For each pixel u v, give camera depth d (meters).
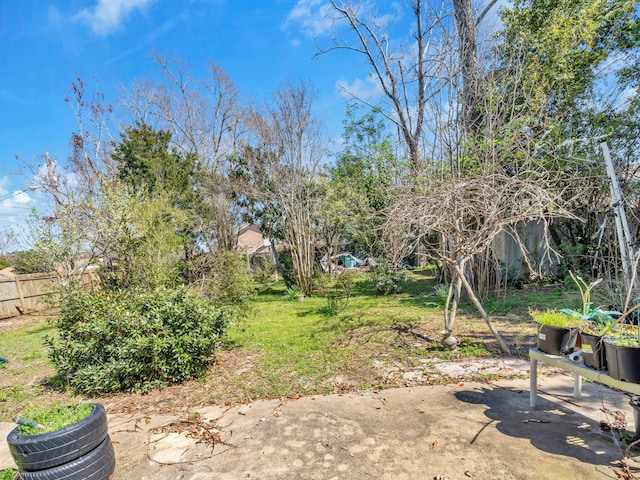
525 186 4.04
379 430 2.94
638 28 7.11
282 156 11.62
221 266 7.71
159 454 2.80
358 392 3.73
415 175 6.34
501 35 7.52
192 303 4.64
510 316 6.50
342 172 13.73
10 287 12.03
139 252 6.93
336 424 3.08
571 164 6.25
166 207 9.60
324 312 8.23
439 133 6.51
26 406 4.10
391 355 4.80
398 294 10.08
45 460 2.16
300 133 11.54
